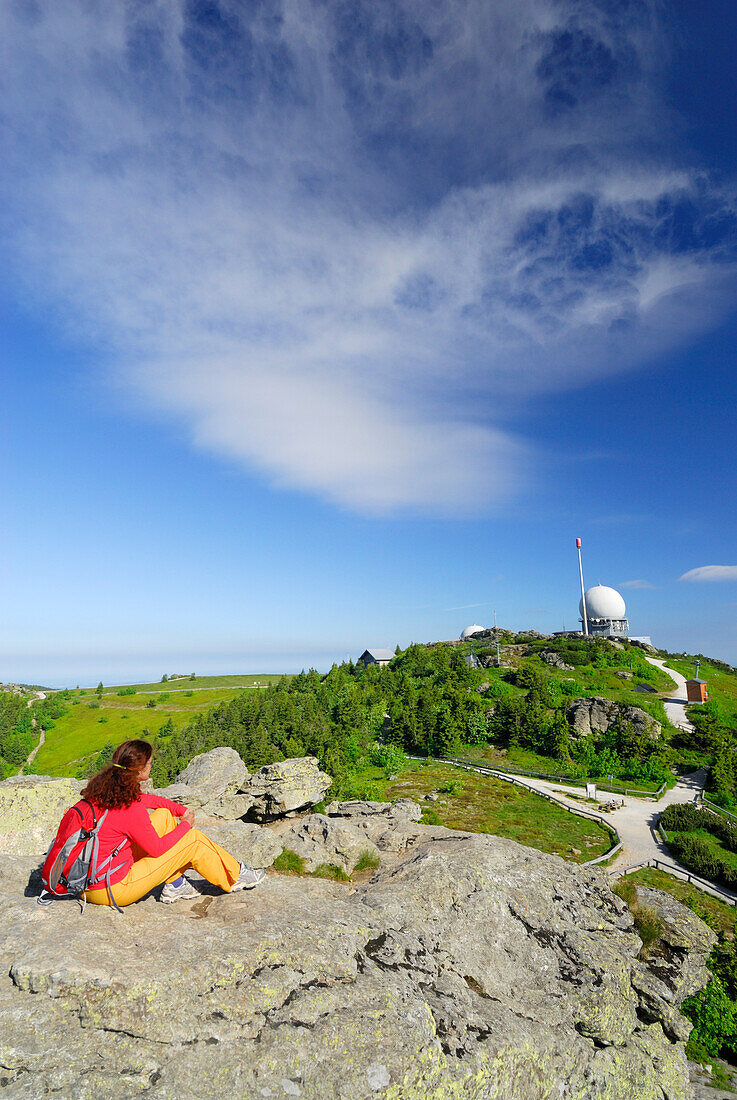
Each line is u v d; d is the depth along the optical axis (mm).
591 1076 7879
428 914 8500
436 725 69062
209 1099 4977
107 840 6438
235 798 29703
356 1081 5438
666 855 37469
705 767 60969
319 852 12773
